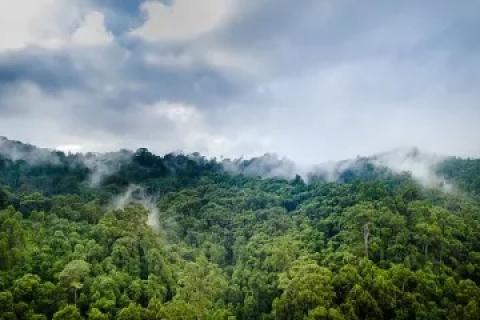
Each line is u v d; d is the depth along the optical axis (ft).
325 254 371.97
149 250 367.45
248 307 331.57
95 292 297.94
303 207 547.90
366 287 303.68
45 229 368.07
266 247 416.87
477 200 545.03
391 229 376.07
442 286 315.37
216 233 502.38
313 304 287.48
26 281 284.00
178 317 282.97
